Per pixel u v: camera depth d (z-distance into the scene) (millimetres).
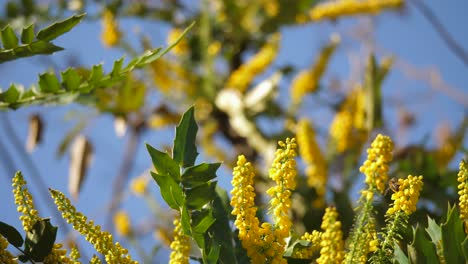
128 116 3660
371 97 3152
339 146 3072
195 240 1399
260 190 3105
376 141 1348
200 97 3908
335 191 2027
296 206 2752
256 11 4238
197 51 4105
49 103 1718
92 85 1702
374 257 1369
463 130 2986
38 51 1601
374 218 1367
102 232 1398
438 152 2969
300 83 3783
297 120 3742
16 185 1416
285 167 1375
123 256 1397
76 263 1410
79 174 3156
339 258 1391
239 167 1379
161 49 1654
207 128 3830
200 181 1413
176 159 1423
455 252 1348
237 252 1429
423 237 1358
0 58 1600
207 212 1407
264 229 1384
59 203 1390
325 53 3816
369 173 1346
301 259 1416
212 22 4258
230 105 3812
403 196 1356
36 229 1415
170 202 1407
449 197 2336
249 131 3658
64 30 1590
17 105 1718
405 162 2516
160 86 3893
